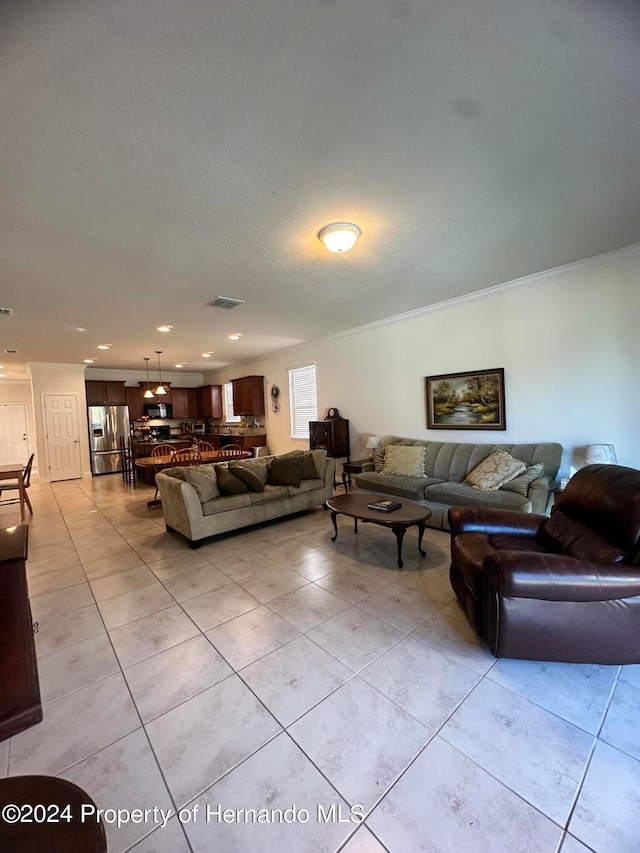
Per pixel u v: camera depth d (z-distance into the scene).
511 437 4.05
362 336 5.70
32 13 1.09
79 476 8.16
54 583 2.88
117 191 2.00
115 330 5.16
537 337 3.78
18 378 9.84
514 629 1.72
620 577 1.65
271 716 1.56
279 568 3.01
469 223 2.56
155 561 3.26
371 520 3.00
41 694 1.72
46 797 0.75
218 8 1.13
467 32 1.25
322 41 1.25
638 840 1.08
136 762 1.37
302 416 7.14
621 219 2.59
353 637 2.07
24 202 2.05
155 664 1.90
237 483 3.89
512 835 1.11
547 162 1.94
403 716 1.54
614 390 3.32
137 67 1.30
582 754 1.35
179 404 10.02
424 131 1.69
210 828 1.16
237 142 1.69
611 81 1.46
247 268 3.12
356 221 2.45
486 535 2.41
